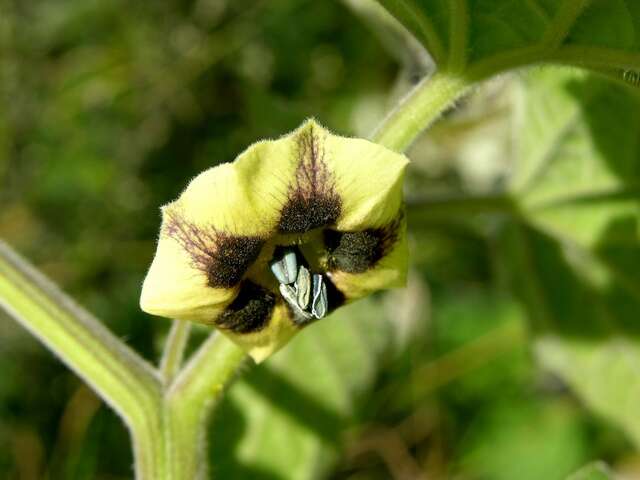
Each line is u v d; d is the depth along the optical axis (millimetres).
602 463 79
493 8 63
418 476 133
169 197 140
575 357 109
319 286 54
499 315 141
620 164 99
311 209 51
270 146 50
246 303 56
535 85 99
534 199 104
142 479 67
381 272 56
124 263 138
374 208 52
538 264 108
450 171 140
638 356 107
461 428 137
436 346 137
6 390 129
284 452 99
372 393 127
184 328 70
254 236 52
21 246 141
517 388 139
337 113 141
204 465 69
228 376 69
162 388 69
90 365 69
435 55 67
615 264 105
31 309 70
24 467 126
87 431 118
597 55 65
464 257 139
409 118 67
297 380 101
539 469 137
